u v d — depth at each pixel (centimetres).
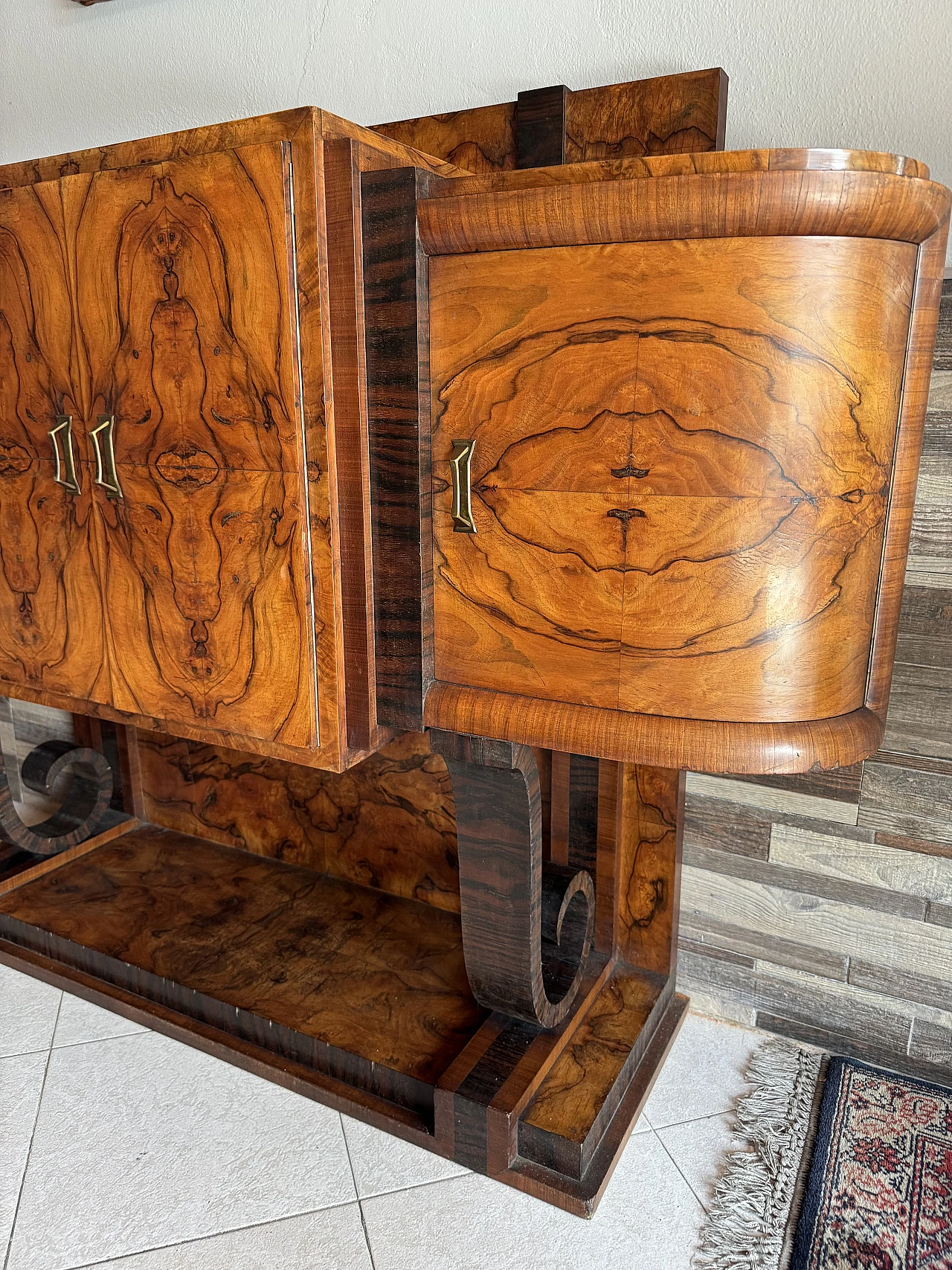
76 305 91
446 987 126
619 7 110
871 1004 120
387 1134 109
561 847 132
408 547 84
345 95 131
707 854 127
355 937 138
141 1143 107
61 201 88
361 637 87
